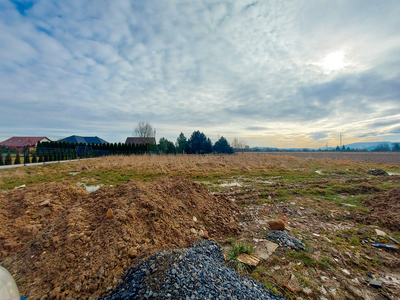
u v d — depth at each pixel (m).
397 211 4.71
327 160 19.66
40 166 13.65
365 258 3.11
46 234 3.17
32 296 2.14
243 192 7.03
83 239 3.03
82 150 26.58
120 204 3.90
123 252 2.76
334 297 2.29
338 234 3.93
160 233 3.38
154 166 12.76
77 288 2.23
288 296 2.29
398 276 2.70
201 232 3.83
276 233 3.79
